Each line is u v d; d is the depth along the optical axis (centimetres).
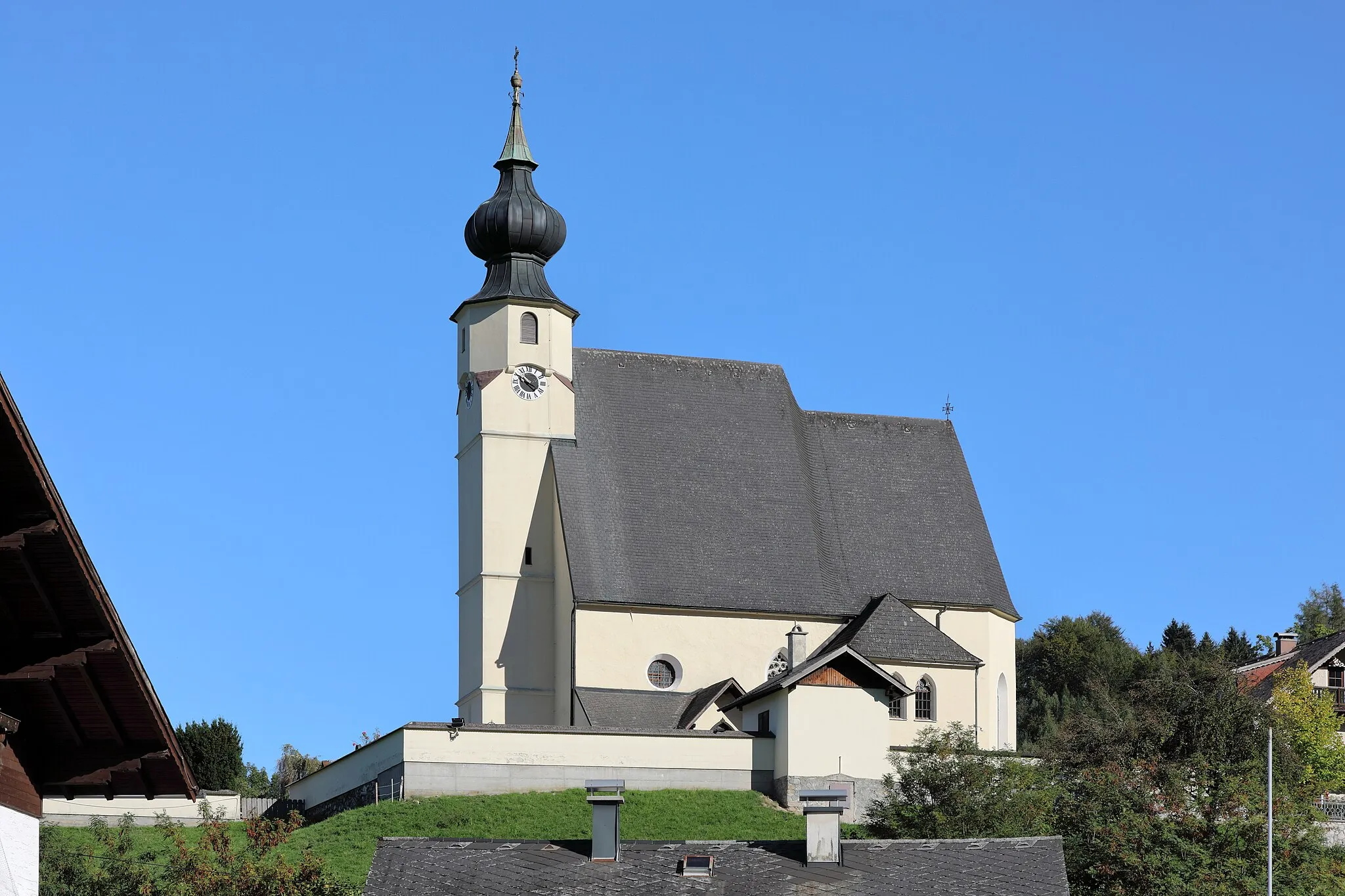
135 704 4044
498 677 13162
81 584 3850
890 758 11075
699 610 13212
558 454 13562
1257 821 8331
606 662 12950
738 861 6178
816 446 14500
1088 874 8225
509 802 11019
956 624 13888
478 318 13775
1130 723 11169
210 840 7781
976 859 6184
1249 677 14912
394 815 10750
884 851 6247
